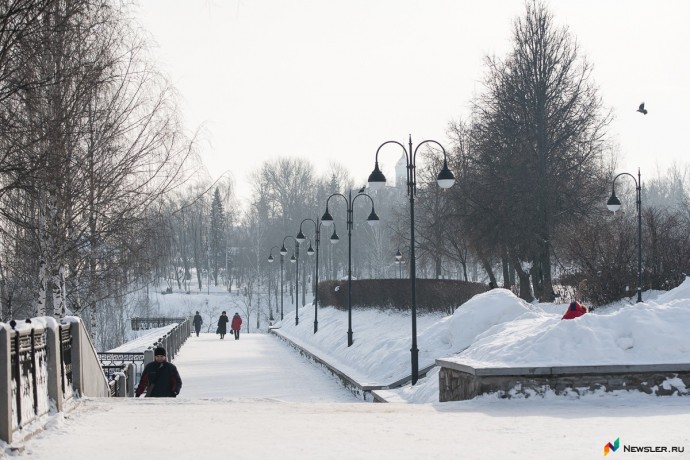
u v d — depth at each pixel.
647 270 54.78
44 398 15.23
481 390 20.27
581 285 56.12
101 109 30.73
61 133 25.33
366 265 188.25
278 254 182.25
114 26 30.92
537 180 66.12
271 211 194.00
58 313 31.61
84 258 34.34
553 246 65.69
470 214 69.12
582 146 68.75
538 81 68.50
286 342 80.00
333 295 80.19
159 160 33.19
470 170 73.00
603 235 57.75
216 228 189.38
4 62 22.44
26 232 31.02
